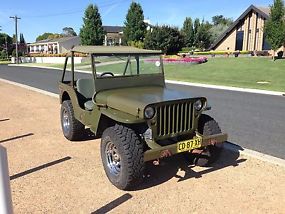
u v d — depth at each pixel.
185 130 4.44
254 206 3.76
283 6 24.89
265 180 4.43
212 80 18.89
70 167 4.95
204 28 62.34
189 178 4.53
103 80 5.01
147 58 5.41
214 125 4.62
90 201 3.93
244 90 14.60
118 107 4.41
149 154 3.93
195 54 38.94
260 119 8.38
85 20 45.59
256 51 33.12
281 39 24.88
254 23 35.78
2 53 71.19
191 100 4.40
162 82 5.61
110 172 4.34
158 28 40.56
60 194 4.10
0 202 2.53
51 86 16.02
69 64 6.28
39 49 77.06
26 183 4.41
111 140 4.16
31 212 3.69
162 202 3.88
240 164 5.01
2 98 11.76
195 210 3.69
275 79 18.36
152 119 4.11
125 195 4.06
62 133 6.83
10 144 6.09
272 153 5.64
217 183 4.36
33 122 7.86
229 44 39.34
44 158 5.33
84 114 5.39
